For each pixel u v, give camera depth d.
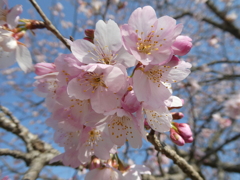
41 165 0.17
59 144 0.12
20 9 0.11
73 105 0.10
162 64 0.10
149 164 0.46
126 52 0.10
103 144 0.12
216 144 0.47
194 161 0.34
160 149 0.13
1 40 0.11
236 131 0.50
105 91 0.10
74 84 0.09
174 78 0.11
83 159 0.12
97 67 0.09
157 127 0.11
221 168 0.39
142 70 0.10
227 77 0.43
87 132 0.11
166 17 0.10
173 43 0.10
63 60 0.09
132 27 0.10
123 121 0.11
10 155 0.17
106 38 0.10
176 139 0.12
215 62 0.45
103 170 0.12
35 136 0.20
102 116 0.10
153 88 0.10
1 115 0.19
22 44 0.11
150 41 0.10
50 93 0.11
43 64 0.10
